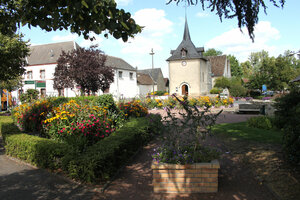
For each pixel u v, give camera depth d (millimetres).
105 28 3295
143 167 5387
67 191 4254
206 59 40281
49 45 37500
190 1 5707
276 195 3777
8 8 3709
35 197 4051
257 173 4738
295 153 4918
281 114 9391
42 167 5527
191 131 4418
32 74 36094
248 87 41344
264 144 6762
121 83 36469
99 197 3982
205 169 3965
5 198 4039
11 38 11695
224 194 3918
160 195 3979
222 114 15828
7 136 6883
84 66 18797
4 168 5660
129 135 6309
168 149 4273
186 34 39094
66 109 7031
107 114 8500
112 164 4863
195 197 3852
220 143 7344
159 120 9000
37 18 3385
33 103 10703
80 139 5867
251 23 5422
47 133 7805
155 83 50688
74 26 3633
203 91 38875
